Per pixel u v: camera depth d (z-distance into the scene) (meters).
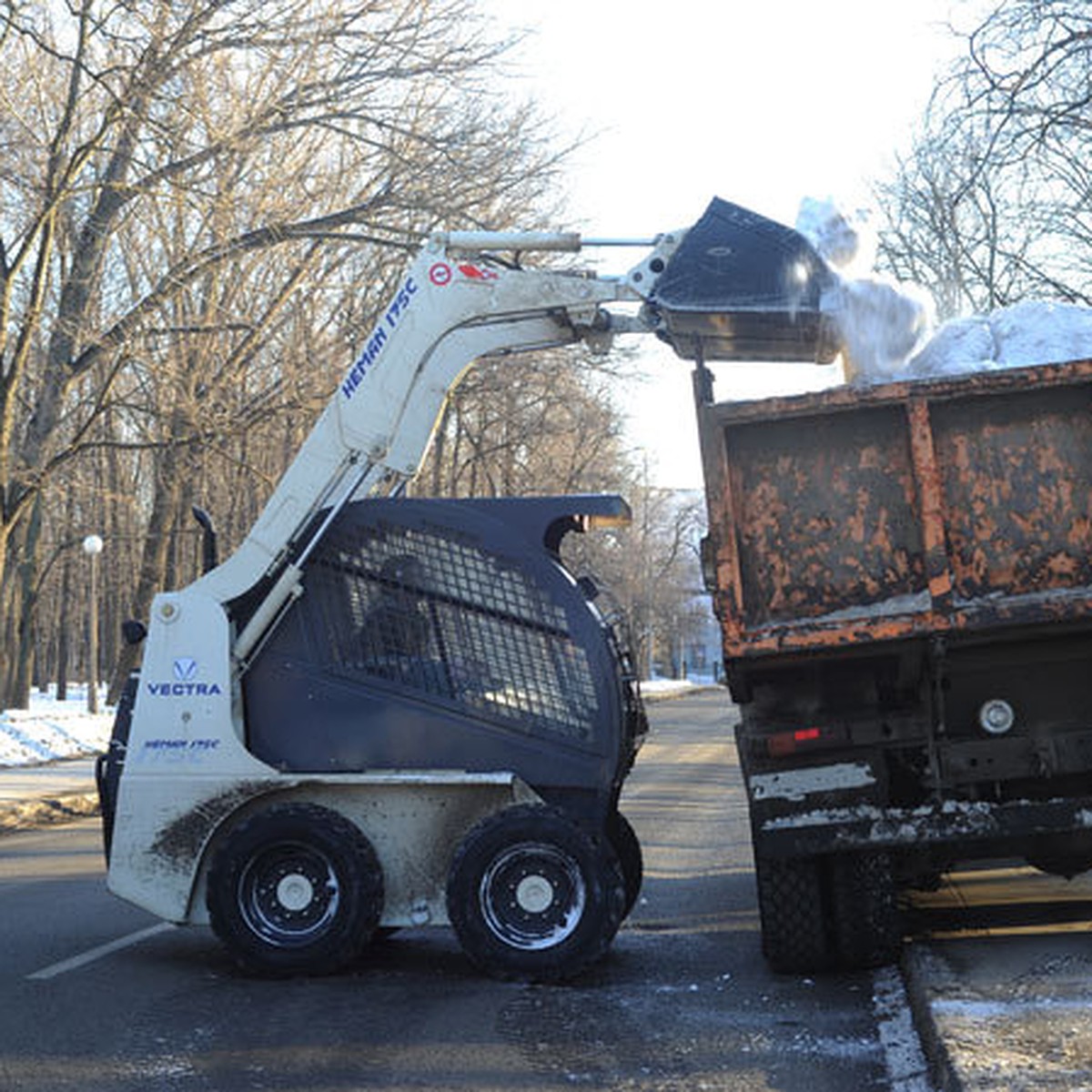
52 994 8.12
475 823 8.77
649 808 18.66
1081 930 8.80
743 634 7.94
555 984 8.27
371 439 9.52
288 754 9.01
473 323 9.71
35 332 28.30
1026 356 8.67
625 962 8.97
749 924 10.28
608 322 9.76
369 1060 6.58
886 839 8.01
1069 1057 5.56
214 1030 7.20
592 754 8.80
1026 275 20.02
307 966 8.51
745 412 8.00
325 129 27.84
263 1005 7.82
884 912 8.32
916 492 7.93
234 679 9.02
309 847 8.62
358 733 8.98
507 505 9.09
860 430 8.02
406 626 9.05
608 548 78.38
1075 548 7.87
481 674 8.95
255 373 32.53
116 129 26.02
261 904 8.64
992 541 7.91
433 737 8.92
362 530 9.18
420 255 9.77
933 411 7.96
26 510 27.92
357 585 9.13
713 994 7.97
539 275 9.67
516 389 42.69
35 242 27.73
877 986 8.02
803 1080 6.13
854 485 8.01
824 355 9.87
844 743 8.08
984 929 9.13
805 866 8.35
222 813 8.87
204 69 25.25
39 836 17.98
